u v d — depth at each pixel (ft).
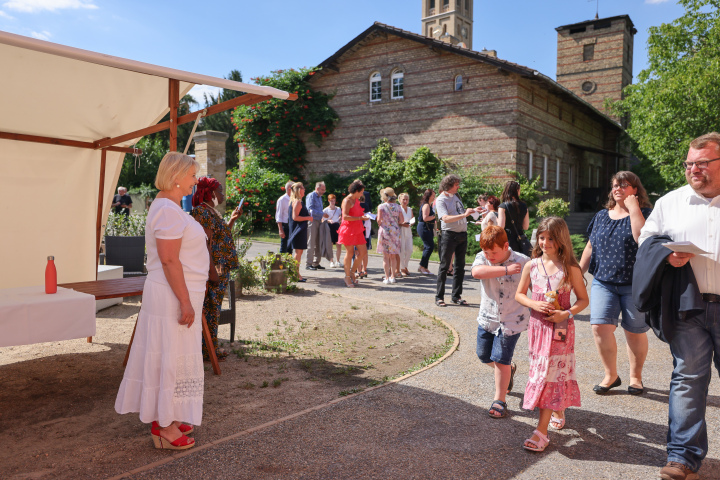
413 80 63.93
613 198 13.84
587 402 13.25
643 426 11.78
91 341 18.44
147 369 10.11
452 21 149.59
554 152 67.31
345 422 11.71
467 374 15.20
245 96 15.51
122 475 9.26
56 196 19.20
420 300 26.30
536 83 61.00
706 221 9.41
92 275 20.43
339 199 67.67
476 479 9.35
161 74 12.91
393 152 65.57
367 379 14.90
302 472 9.48
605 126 88.07
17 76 14.94
